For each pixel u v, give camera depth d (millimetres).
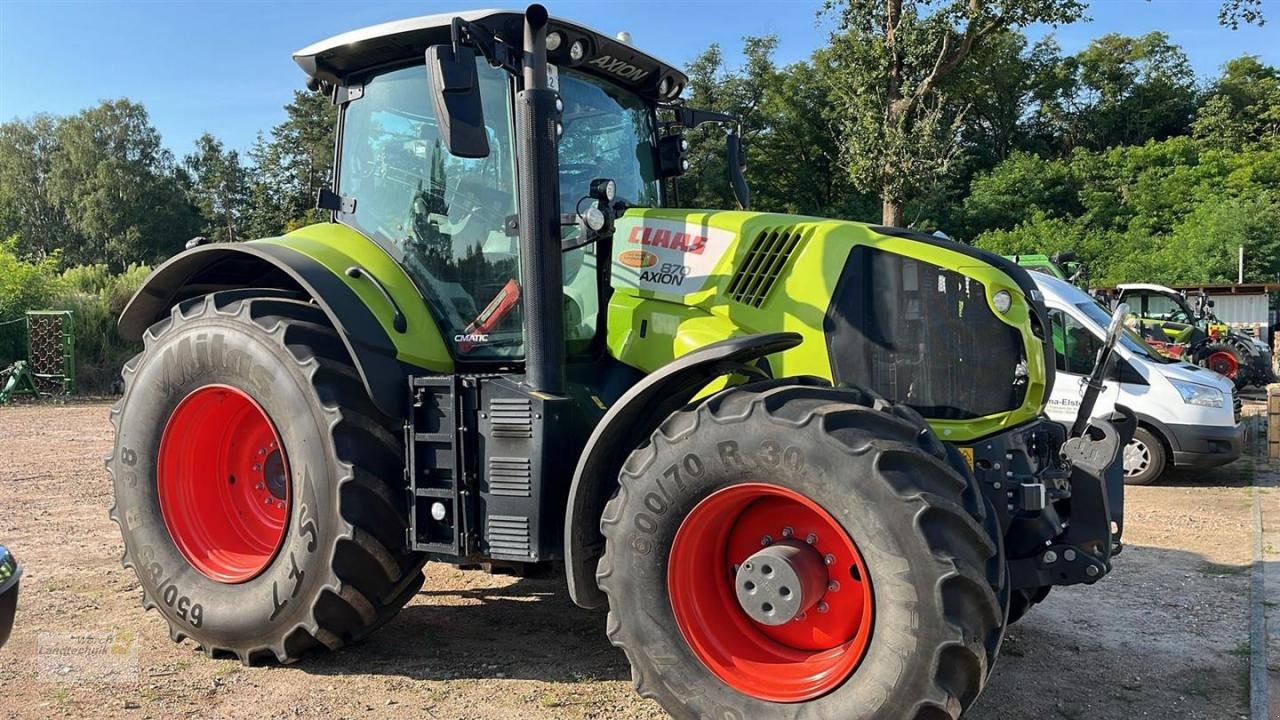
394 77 4145
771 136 42688
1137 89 60781
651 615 3086
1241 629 4418
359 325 3676
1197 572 5512
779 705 2885
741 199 4812
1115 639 4273
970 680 2711
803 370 3652
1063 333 9031
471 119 3150
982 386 3523
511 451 3494
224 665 3820
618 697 3494
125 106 61094
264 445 4199
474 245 3916
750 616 3006
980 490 3232
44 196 63375
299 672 3742
